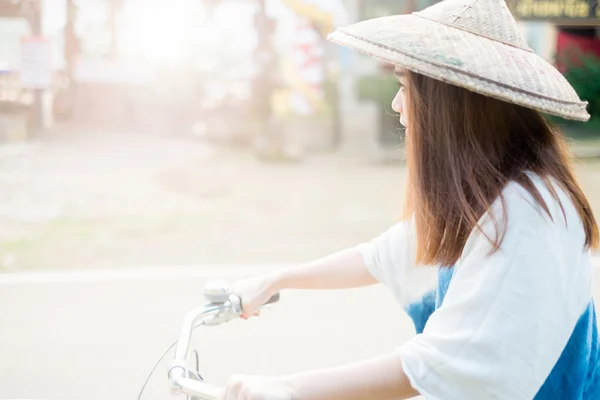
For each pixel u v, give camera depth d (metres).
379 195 9.60
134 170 11.32
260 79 14.52
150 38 16.09
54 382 3.54
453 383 1.26
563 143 1.50
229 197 9.48
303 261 6.21
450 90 1.40
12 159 11.75
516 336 1.26
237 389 1.30
